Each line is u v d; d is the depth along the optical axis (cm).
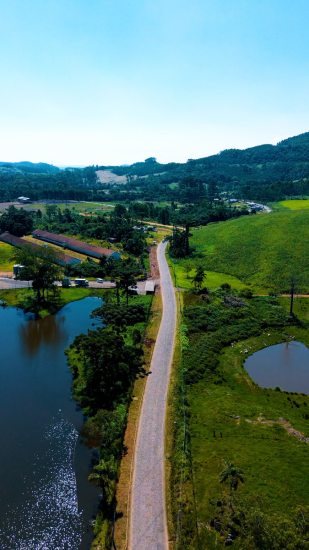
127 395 6100
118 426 5297
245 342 8075
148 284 11350
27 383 6694
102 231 18212
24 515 4181
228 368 7094
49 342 8300
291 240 14638
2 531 4003
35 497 4406
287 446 5038
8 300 10675
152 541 3781
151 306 9925
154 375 6731
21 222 19700
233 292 10688
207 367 6981
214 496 4238
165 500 4238
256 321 8862
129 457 4850
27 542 3894
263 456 4828
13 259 12531
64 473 4762
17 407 6031
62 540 3912
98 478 4344
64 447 5206
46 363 7406
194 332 8375
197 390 6362
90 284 12038
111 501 4212
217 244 15988
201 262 14175
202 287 11200
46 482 4619
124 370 6372
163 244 17600
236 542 3706
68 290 11469
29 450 5138
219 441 5134
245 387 6550
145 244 16900
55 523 4091
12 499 4381
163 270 13362
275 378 6888
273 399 6206
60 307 10275
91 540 3906
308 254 13238
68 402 6181
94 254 14988
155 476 4556
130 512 4094
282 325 8800
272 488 4312
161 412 5744
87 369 6769
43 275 10338
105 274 13012
